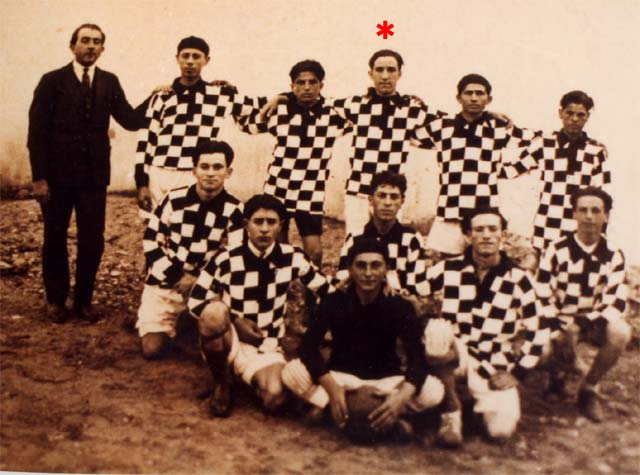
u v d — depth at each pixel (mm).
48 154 3863
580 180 3971
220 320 3145
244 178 4289
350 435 3229
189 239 3617
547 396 3617
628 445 3271
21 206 4617
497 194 3869
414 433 3275
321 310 3189
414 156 4199
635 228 4266
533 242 4047
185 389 3477
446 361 3172
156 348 3666
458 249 3855
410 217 4230
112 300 4145
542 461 3156
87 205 3895
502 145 3885
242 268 3389
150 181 3967
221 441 3143
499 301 3369
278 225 3361
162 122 3951
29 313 4000
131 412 3287
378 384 3197
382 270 3107
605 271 3615
